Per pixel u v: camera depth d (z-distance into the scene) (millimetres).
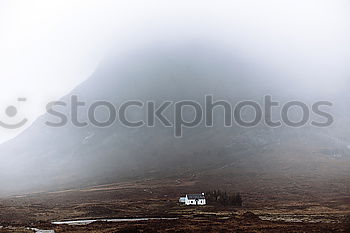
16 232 84562
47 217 119500
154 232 85750
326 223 95625
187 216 116625
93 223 101812
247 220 103688
